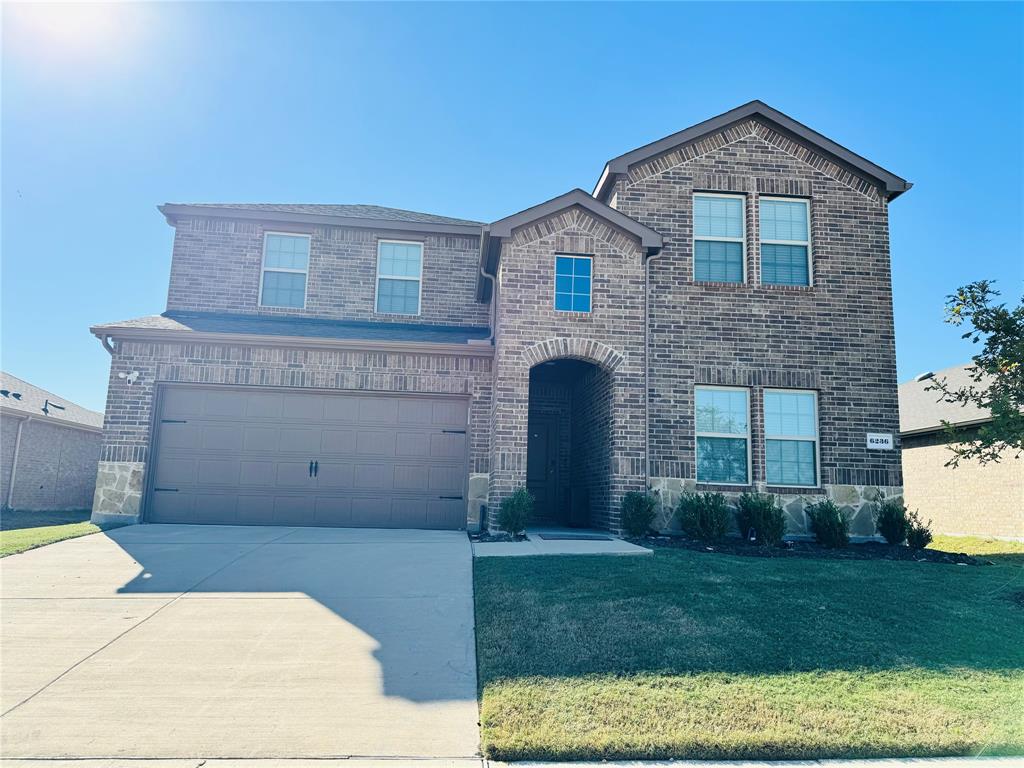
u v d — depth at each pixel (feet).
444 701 15.85
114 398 38.52
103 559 28.17
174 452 38.81
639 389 38.22
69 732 13.98
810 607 22.20
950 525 56.75
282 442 39.32
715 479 38.78
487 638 19.07
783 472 39.19
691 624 20.13
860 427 39.63
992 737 14.17
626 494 36.83
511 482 36.19
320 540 33.09
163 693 15.88
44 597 22.80
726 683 16.46
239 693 15.96
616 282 39.09
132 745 13.52
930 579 26.99
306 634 19.76
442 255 50.06
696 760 13.60
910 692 16.24
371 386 39.75
